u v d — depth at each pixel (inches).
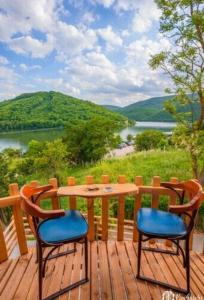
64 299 77.7
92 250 107.7
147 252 106.0
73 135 1286.9
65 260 99.9
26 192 77.9
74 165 1227.9
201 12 215.9
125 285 84.7
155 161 516.1
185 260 86.1
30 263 98.1
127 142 1911.9
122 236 115.6
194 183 83.0
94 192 93.2
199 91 235.6
